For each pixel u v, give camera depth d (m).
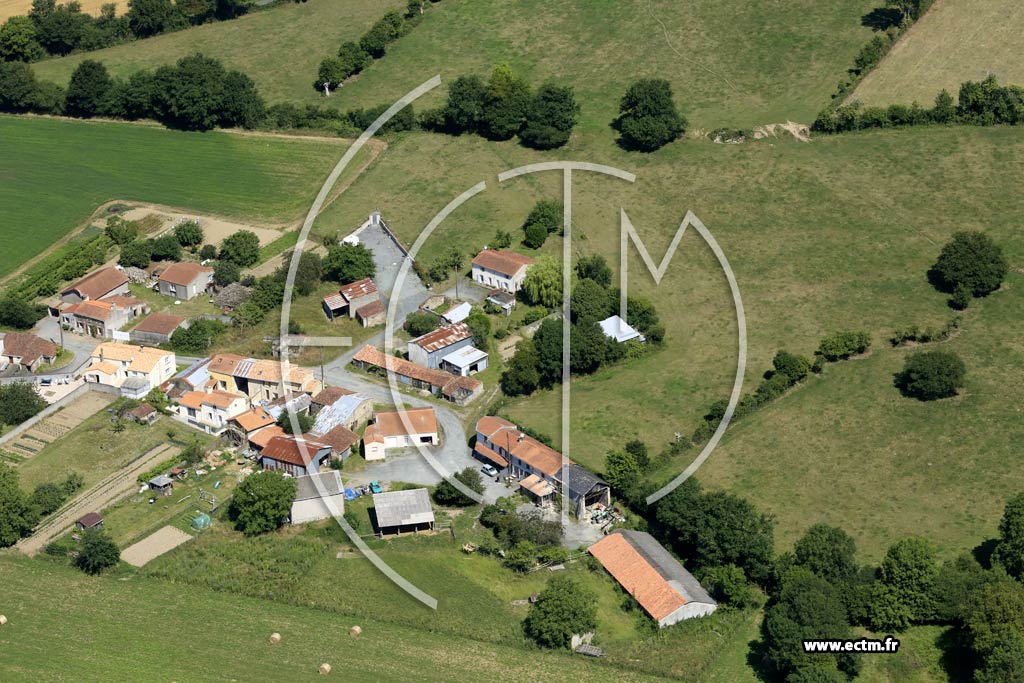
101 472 167.88
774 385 180.25
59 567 151.88
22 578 149.62
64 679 134.75
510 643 140.00
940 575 140.38
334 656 138.00
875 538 154.25
